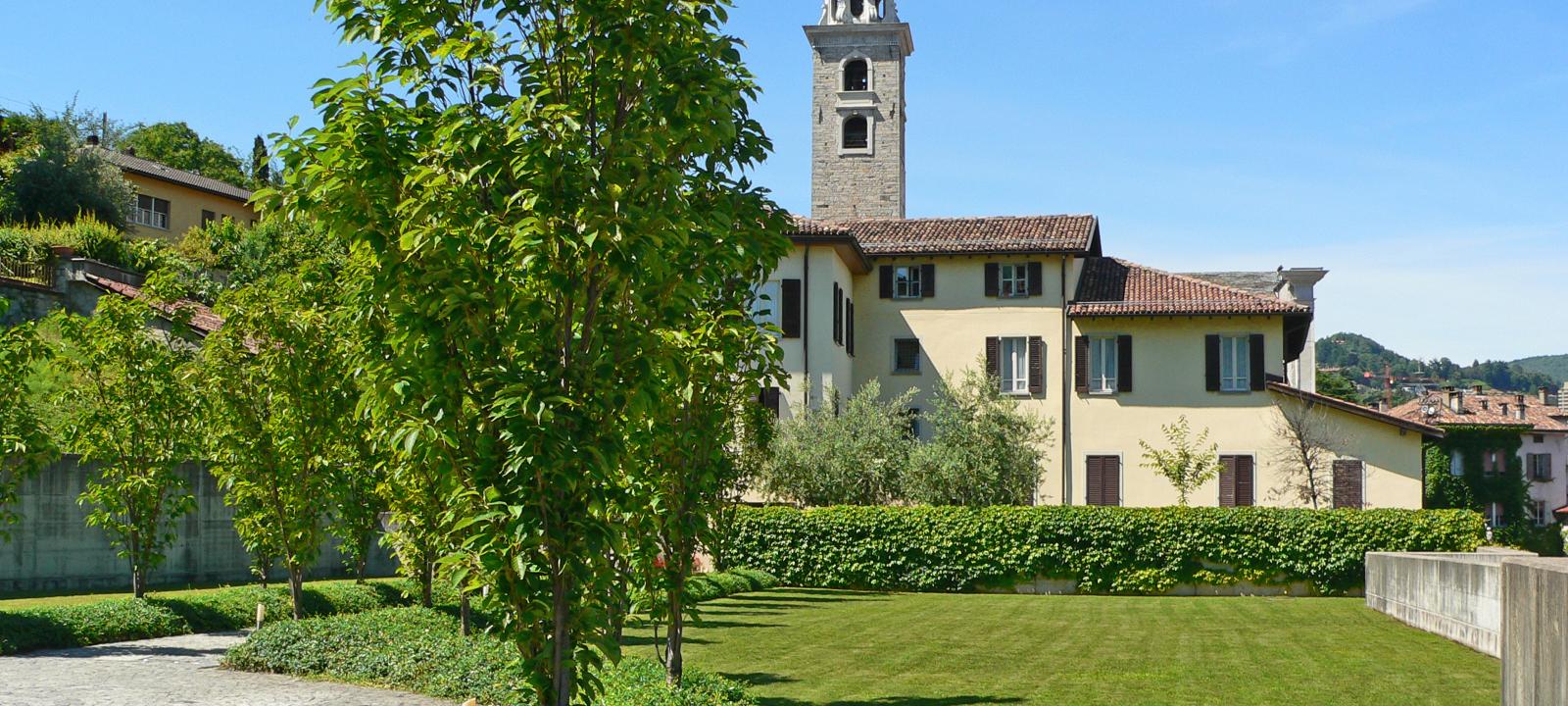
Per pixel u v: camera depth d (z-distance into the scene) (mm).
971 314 42594
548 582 7477
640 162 7570
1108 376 41656
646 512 11422
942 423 36688
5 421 16812
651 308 8156
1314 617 24938
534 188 7367
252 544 18812
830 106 62562
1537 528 53875
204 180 65375
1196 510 32188
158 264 20125
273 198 7988
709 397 12078
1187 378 41094
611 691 11906
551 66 7930
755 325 12594
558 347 7574
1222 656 17875
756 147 9492
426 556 18203
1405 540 31266
